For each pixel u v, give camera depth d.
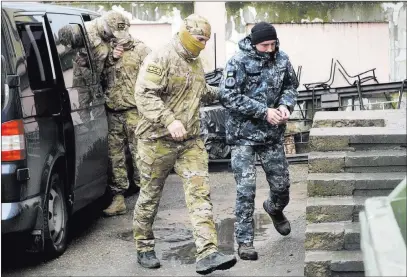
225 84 6.71
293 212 8.61
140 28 14.91
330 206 6.36
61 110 7.22
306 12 14.88
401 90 12.88
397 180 6.44
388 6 14.87
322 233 6.18
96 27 8.60
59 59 7.37
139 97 6.20
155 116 6.15
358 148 6.79
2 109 6.26
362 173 6.63
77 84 7.77
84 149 7.70
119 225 8.37
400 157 6.57
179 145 6.36
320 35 14.94
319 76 14.98
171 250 7.29
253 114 6.70
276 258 6.89
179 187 10.41
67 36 7.77
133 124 8.67
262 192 9.99
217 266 6.06
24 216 6.34
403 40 14.94
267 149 6.96
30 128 6.48
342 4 14.86
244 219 6.87
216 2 14.82
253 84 6.82
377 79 14.95
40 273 6.64
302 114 12.90
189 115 6.35
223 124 11.56
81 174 7.59
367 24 14.92
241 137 6.85
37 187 6.56
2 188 6.23
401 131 6.85
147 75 6.20
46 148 6.77
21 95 6.40
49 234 6.83
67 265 6.87
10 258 7.11
